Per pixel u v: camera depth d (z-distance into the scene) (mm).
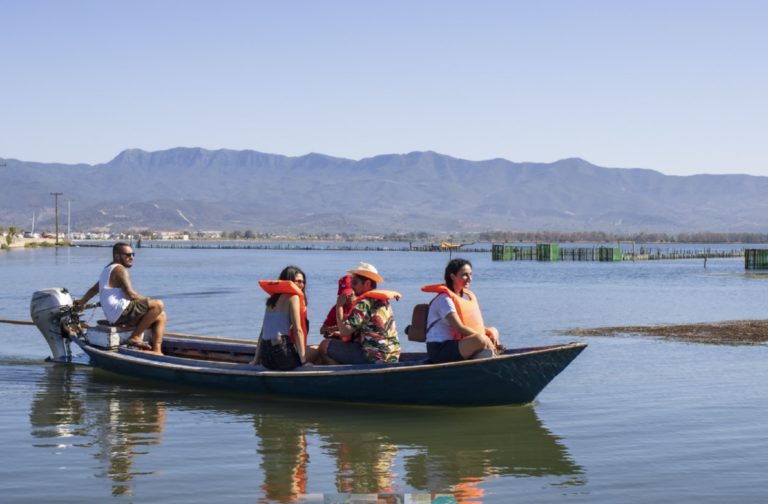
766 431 10844
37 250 138625
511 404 12258
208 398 13242
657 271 76625
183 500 8047
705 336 21281
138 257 118125
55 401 12977
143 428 11117
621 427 11125
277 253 164250
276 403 12836
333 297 37719
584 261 114812
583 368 16000
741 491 8305
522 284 51656
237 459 9531
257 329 23688
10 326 23578
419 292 42031
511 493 8312
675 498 8102
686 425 11211
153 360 14438
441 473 8992
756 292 43219
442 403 12156
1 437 10562
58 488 8398
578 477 8836
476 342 11742
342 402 12719
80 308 16422
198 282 50844
